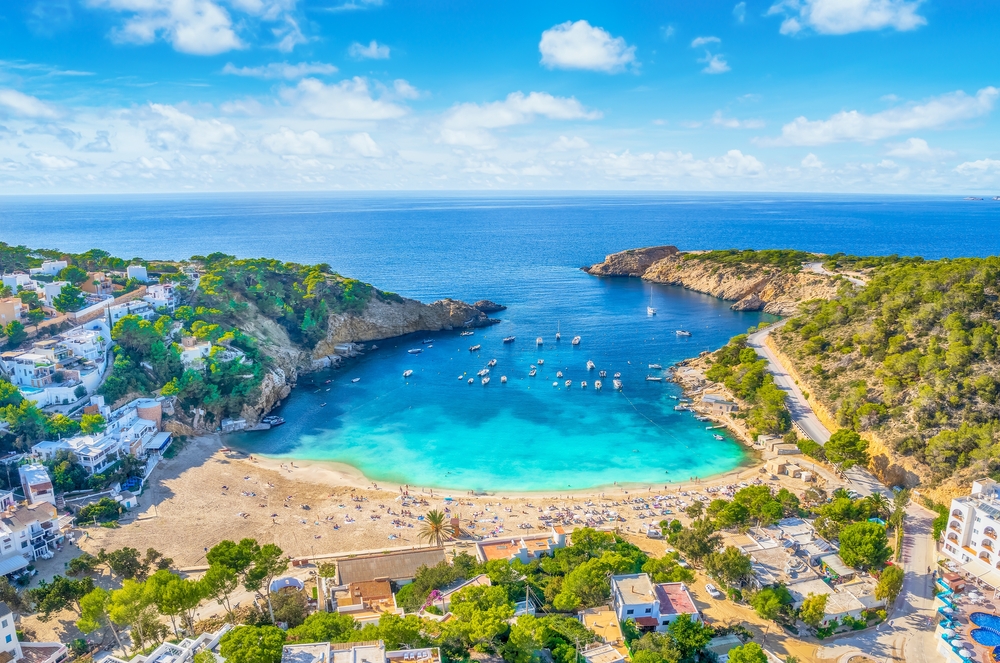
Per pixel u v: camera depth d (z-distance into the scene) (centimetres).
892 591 9606
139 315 19725
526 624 8438
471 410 19175
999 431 13012
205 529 12425
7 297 18600
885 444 14275
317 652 7281
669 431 17625
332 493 14075
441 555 11044
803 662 8525
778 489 13862
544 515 13100
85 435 14262
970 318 16838
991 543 10206
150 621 8838
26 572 10625
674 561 10669
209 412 17525
